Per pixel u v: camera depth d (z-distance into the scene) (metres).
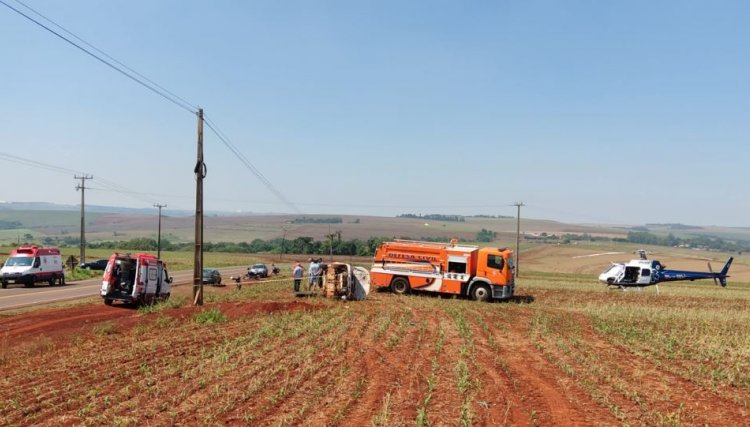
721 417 10.40
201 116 25.83
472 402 10.82
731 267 80.94
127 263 26.58
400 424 9.41
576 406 10.79
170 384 11.52
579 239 189.88
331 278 30.11
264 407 10.12
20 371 12.82
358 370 13.20
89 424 9.12
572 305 31.34
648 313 26.73
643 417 10.16
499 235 194.88
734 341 18.77
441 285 33.03
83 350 15.34
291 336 17.47
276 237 192.50
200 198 25.66
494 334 19.30
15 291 36.94
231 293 34.53
